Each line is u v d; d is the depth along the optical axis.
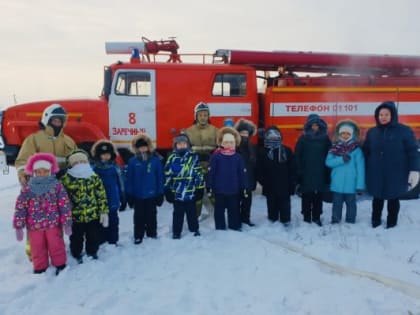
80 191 4.50
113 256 4.67
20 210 4.16
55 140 4.67
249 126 6.02
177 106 7.54
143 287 3.82
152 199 5.29
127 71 7.41
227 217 6.14
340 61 7.91
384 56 8.02
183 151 5.36
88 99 7.62
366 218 6.18
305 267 4.18
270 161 5.95
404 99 7.95
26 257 4.80
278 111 7.66
